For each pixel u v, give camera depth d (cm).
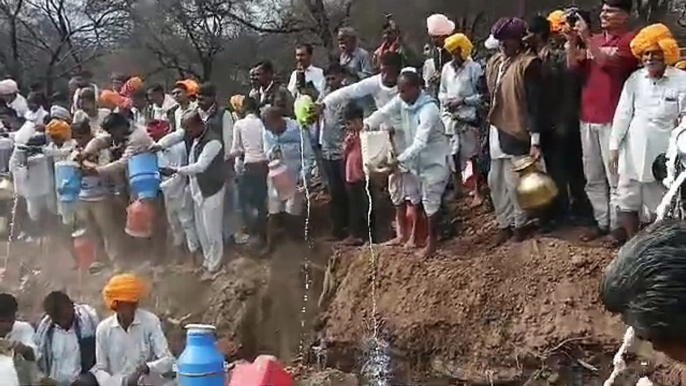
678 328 158
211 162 872
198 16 2470
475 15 1825
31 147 1027
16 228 1082
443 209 875
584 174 793
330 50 1811
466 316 769
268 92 934
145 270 927
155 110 1089
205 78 2511
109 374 598
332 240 910
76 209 943
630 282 164
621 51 724
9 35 2750
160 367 599
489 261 797
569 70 756
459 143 901
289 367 840
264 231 926
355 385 797
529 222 814
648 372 642
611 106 735
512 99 762
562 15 785
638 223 726
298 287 881
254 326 877
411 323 785
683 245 162
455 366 757
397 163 793
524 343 732
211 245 898
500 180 805
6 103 1184
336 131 894
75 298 923
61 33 2781
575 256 759
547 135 786
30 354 566
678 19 1636
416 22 1948
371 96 835
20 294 981
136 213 881
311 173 937
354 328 823
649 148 688
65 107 1167
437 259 821
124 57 2753
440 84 938
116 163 898
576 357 709
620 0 726
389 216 920
